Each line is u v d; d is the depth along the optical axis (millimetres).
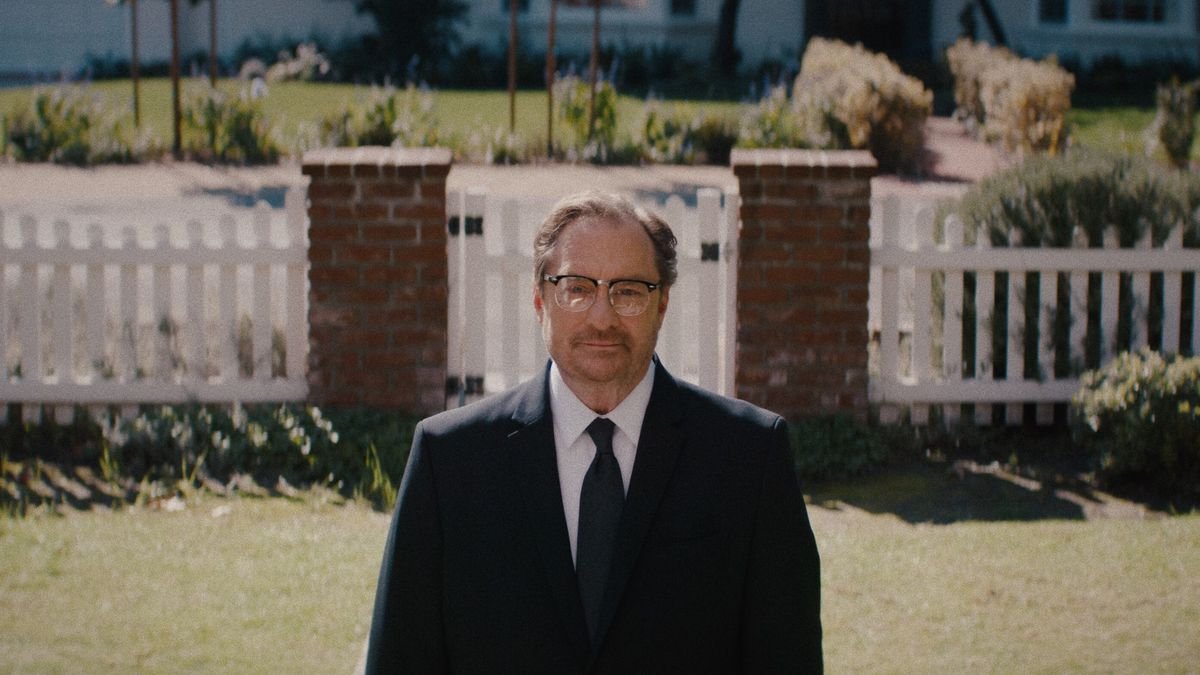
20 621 4676
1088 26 25672
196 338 7051
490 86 23891
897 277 7121
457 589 2529
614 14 26000
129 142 15539
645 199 12828
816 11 25766
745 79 24250
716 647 2518
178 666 4375
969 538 5570
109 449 6645
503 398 2652
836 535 5684
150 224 11461
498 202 12234
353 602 4902
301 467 6547
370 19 26438
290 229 7043
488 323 8656
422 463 2590
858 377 7043
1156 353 6707
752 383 7035
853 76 15555
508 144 15453
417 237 6926
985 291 7191
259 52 25797
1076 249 7191
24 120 15305
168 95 20312
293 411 6879
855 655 4480
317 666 4402
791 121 15500
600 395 2566
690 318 8305
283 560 5305
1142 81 24500
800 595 2555
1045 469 6812
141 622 4699
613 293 2525
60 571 5148
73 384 7004
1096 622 4723
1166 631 4637
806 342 7008
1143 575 5133
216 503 6070
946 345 7230
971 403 7441
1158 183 7633
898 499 6375
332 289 6969
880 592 5004
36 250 6949
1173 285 7270
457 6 25625
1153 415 6305
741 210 6902
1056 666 4387
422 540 2557
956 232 7121
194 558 5320
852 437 6883
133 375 7039
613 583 2473
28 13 26109
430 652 2566
